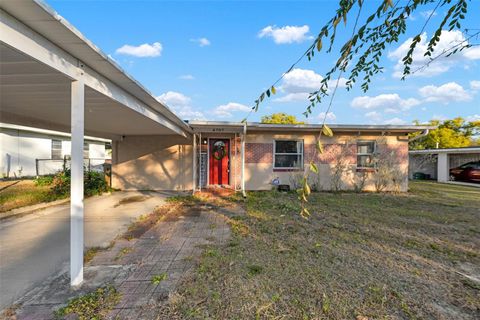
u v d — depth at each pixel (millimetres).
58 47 2705
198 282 3129
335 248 4258
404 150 11570
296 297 2822
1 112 5746
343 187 11367
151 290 2965
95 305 2670
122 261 3793
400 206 8008
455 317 2529
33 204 7477
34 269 3570
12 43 2131
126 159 11703
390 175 11211
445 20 1587
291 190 10945
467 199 9375
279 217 6367
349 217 6445
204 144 11719
